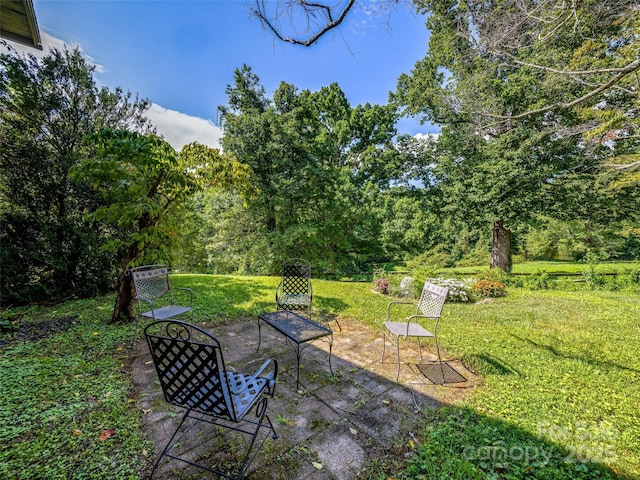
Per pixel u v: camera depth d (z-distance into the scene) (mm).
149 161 3746
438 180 13328
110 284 6145
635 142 8352
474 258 21312
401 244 16625
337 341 3873
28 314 4570
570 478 1711
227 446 1915
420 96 11406
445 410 2375
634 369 3246
